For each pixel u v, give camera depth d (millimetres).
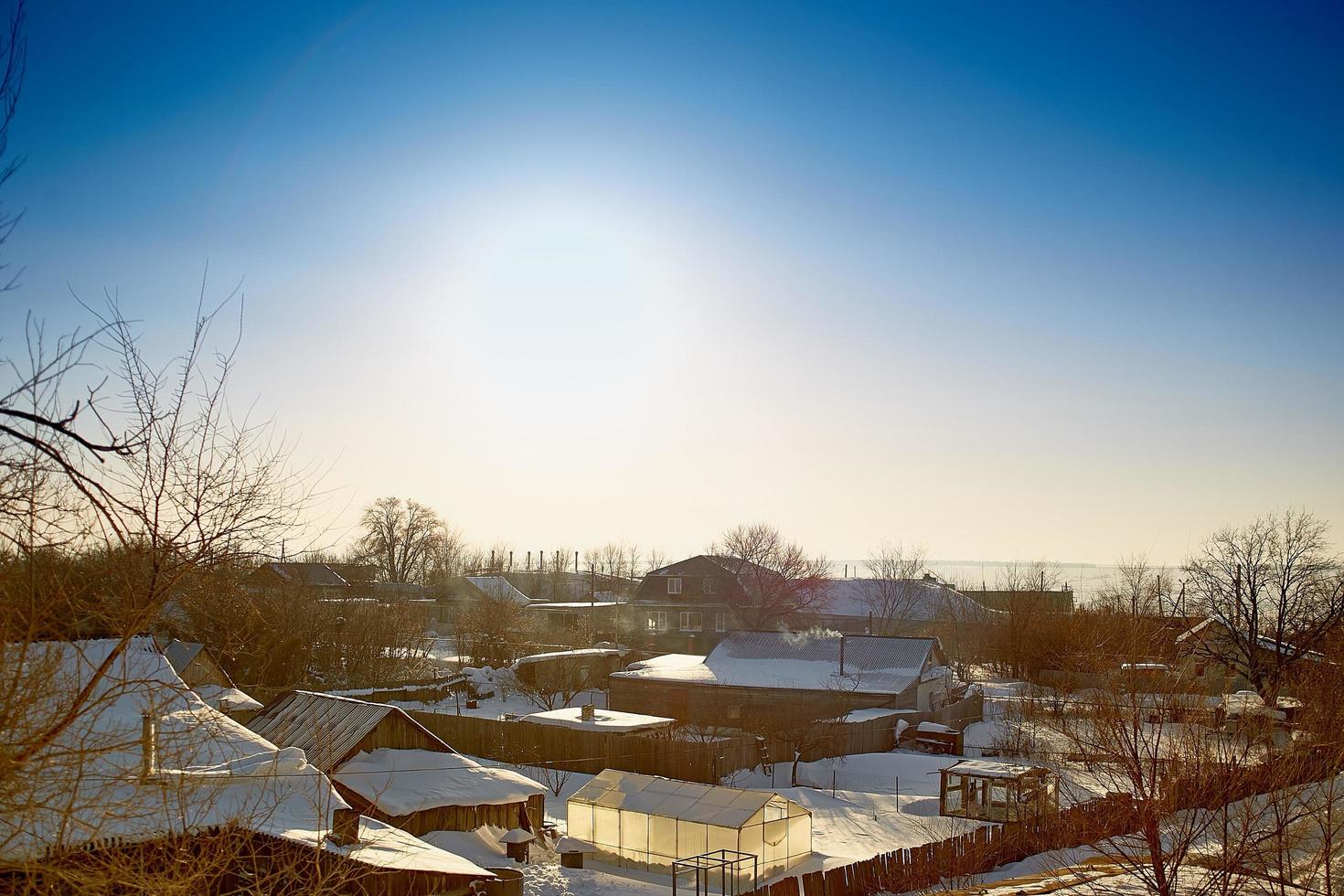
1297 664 44500
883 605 96688
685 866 27297
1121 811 23000
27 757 7410
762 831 27375
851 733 46438
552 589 137250
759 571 84188
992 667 80938
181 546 8336
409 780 27531
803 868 28531
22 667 7570
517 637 75375
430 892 17484
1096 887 21016
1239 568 55875
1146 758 18422
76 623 8203
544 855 28953
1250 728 19203
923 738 48188
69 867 8422
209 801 10961
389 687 57938
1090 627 57531
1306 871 17469
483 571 129875
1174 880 17375
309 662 52062
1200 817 20672
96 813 9625
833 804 37562
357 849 16438
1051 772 31828
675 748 39094
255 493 8781
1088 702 24953
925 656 57219
